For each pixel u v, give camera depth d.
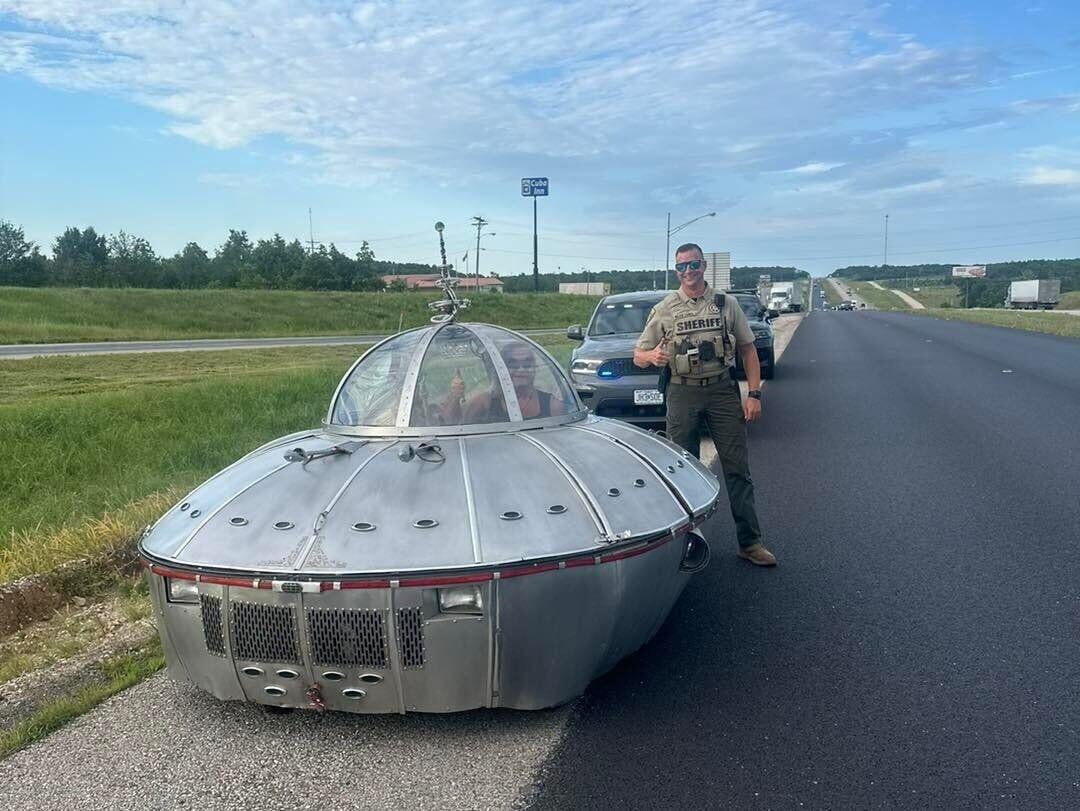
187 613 3.43
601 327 11.84
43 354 23.80
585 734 3.48
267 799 3.09
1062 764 3.18
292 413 12.06
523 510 3.47
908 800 2.99
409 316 50.22
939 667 4.04
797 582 5.27
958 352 23.27
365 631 3.21
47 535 6.41
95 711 3.80
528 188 78.50
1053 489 7.37
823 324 46.91
